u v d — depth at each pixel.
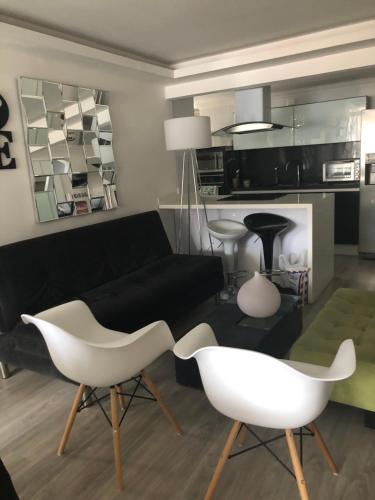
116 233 3.88
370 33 3.57
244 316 2.79
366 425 2.12
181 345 1.63
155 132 4.90
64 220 3.69
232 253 4.45
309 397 1.40
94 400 2.53
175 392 2.58
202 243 4.96
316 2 3.07
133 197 4.56
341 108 5.89
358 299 2.86
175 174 5.30
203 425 2.25
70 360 1.80
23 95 3.22
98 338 2.23
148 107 4.76
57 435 2.24
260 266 4.58
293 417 1.44
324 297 4.14
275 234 4.11
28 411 2.47
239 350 1.38
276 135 6.40
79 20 3.14
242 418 1.52
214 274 3.99
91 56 3.57
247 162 7.11
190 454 2.03
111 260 3.69
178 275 3.54
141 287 3.25
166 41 3.78
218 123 7.15
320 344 2.23
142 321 2.99
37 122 3.34
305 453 1.98
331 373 1.46
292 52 3.94
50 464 2.03
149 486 1.85
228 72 4.54
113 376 1.81
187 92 4.94
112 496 1.81
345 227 5.89
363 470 1.85
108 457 2.05
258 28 3.57
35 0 2.72
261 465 1.93
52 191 3.50
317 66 4.19
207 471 1.92
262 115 4.97
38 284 3.01
